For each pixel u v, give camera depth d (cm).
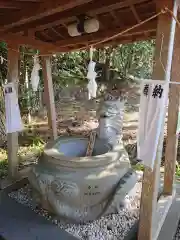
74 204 312
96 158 321
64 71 956
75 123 740
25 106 754
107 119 391
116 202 317
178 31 294
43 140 620
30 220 318
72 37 423
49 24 347
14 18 299
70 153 381
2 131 618
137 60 1069
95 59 1013
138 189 381
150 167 231
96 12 294
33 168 341
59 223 314
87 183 304
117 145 372
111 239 283
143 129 233
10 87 370
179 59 303
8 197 371
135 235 288
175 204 349
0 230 299
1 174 453
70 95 947
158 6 223
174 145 343
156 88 221
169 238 285
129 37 423
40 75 775
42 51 454
